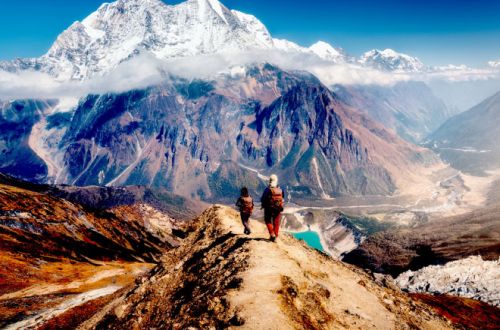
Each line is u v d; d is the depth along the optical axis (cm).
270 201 2088
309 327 1452
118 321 2233
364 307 1920
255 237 2238
